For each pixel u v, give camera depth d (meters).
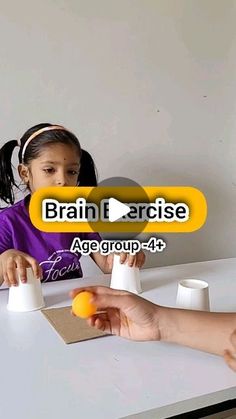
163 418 0.60
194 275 1.17
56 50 1.39
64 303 0.96
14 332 0.82
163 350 0.75
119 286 1.02
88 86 1.46
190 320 0.76
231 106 1.70
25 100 1.38
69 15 1.38
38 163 1.28
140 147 1.57
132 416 0.58
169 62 1.56
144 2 1.47
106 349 0.75
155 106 1.57
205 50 1.61
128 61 1.49
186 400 0.62
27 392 0.63
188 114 1.63
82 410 0.59
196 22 1.57
